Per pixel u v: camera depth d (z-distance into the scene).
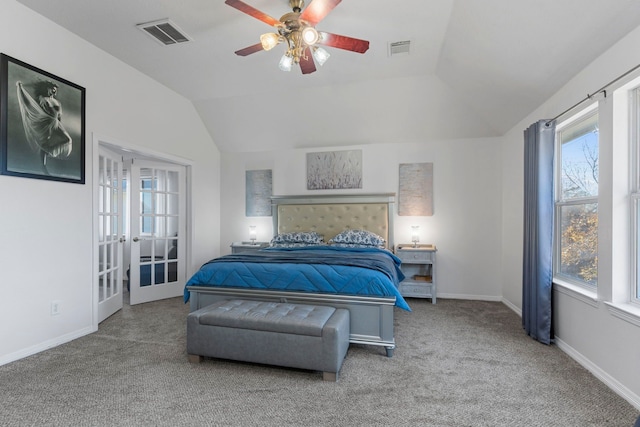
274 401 1.91
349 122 4.51
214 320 2.34
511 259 3.94
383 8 2.56
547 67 2.61
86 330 3.04
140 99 3.74
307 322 2.19
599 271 2.21
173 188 4.62
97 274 3.16
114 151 3.72
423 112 4.21
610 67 2.11
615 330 2.04
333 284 2.63
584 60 2.32
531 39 2.44
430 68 3.60
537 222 2.82
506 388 2.06
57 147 2.76
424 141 4.57
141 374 2.25
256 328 2.26
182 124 4.48
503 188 4.25
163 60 3.43
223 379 2.18
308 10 2.11
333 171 4.88
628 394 1.91
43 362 2.43
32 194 2.59
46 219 2.70
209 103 4.59
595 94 2.22
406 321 3.42
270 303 2.64
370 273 2.59
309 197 4.88
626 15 1.85
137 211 4.21
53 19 2.71
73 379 2.17
